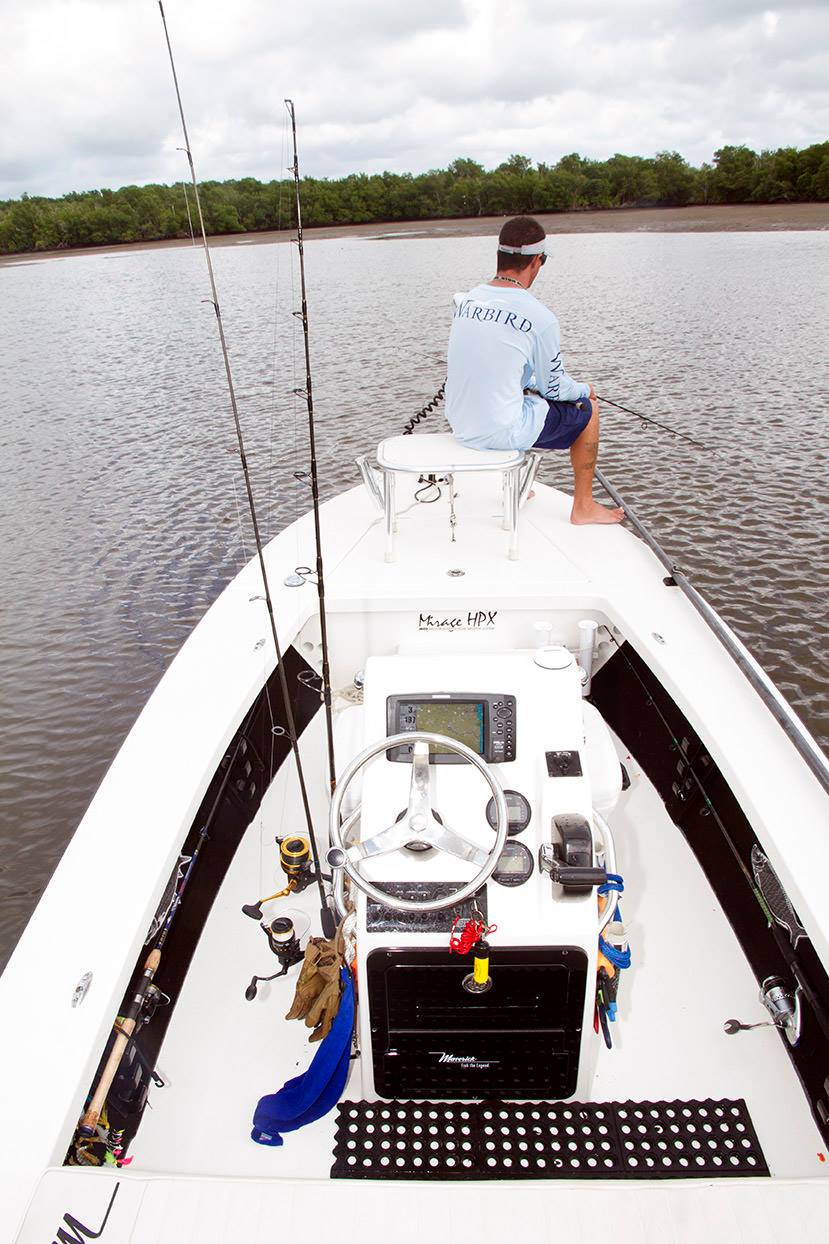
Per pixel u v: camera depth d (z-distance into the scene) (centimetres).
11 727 634
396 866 178
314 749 300
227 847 251
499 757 194
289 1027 205
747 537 796
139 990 186
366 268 3228
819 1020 181
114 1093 175
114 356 1870
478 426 280
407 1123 173
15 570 852
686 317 1839
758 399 1223
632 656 290
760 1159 169
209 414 1330
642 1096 189
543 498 364
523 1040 181
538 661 204
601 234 4075
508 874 177
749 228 3900
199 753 230
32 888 509
